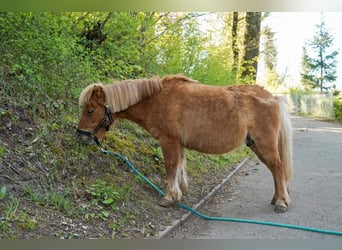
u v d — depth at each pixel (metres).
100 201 4.03
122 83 4.50
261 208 4.86
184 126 4.44
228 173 6.72
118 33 6.95
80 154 4.66
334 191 5.64
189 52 8.25
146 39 7.95
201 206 4.86
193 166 6.31
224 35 10.82
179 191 4.50
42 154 4.31
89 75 6.04
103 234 3.50
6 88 4.87
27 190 3.69
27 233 3.16
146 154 5.65
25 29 5.24
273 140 4.62
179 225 4.12
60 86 5.45
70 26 6.05
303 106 23.52
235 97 4.59
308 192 5.59
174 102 4.46
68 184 4.14
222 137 4.45
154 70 8.04
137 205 4.26
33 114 4.80
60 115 5.12
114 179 4.62
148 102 4.53
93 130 4.47
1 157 3.94
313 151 9.38
